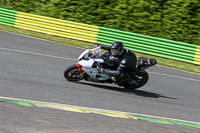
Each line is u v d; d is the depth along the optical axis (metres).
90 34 20.73
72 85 9.78
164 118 7.90
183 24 20.31
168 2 20.67
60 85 9.55
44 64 12.63
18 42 17.22
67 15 24.03
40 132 5.47
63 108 7.25
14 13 22.77
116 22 22.17
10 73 10.13
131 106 8.64
